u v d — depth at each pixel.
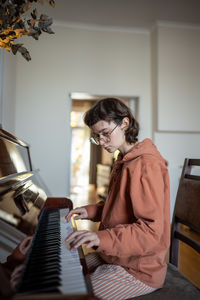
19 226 0.70
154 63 3.69
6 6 0.83
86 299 0.39
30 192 1.08
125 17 3.50
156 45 3.61
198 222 1.00
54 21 3.57
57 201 1.32
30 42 3.52
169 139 3.70
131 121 1.02
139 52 3.79
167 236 0.91
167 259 2.23
